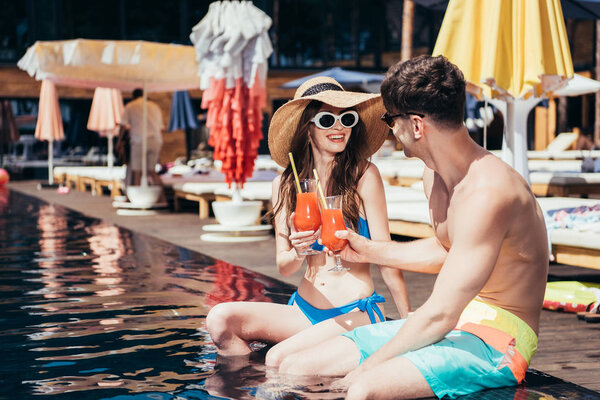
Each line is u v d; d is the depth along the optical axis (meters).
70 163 22.73
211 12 7.80
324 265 2.99
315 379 2.54
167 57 10.27
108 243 7.27
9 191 16.23
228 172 8.06
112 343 3.14
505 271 2.38
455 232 2.28
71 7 22.66
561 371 3.03
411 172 10.44
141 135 11.71
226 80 7.77
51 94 17.66
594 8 8.16
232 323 2.91
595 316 4.04
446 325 2.25
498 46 5.00
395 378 2.20
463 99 2.31
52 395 2.42
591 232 4.52
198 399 2.34
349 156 3.00
